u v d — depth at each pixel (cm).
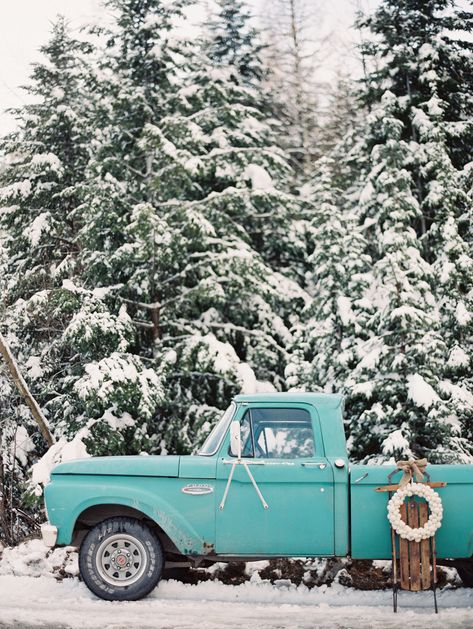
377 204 1820
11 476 1327
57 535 739
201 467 741
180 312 1681
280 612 683
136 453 1390
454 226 1600
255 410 762
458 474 713
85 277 1642
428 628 625
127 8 1808
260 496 726
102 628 633
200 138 1712
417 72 1984
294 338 1611
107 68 1848
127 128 1803
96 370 1284
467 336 1520
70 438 1362
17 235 1755
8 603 720
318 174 2086
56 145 1839
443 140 1744
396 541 706
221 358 1476
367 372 1341
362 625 635
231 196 1684
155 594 757
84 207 1603
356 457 1376
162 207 1723
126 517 748
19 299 1540
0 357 1513
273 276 1755
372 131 1962
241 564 848
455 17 2003
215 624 639
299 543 723
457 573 813
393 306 1350
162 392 1374
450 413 1247
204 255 1636
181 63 1834
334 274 1523
